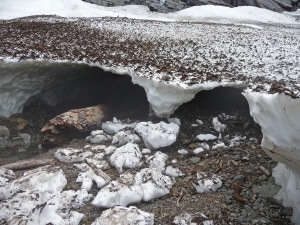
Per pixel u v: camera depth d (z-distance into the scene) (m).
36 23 9.23
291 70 4.66
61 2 14.44
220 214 2.85
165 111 4.38
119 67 4.95
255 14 17.31
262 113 2.59
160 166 3.67
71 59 5.35
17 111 5.63
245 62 5.31
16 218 2.53
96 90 6.50
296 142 2.35
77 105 6.27
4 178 3.37
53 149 4.48
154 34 8.03
